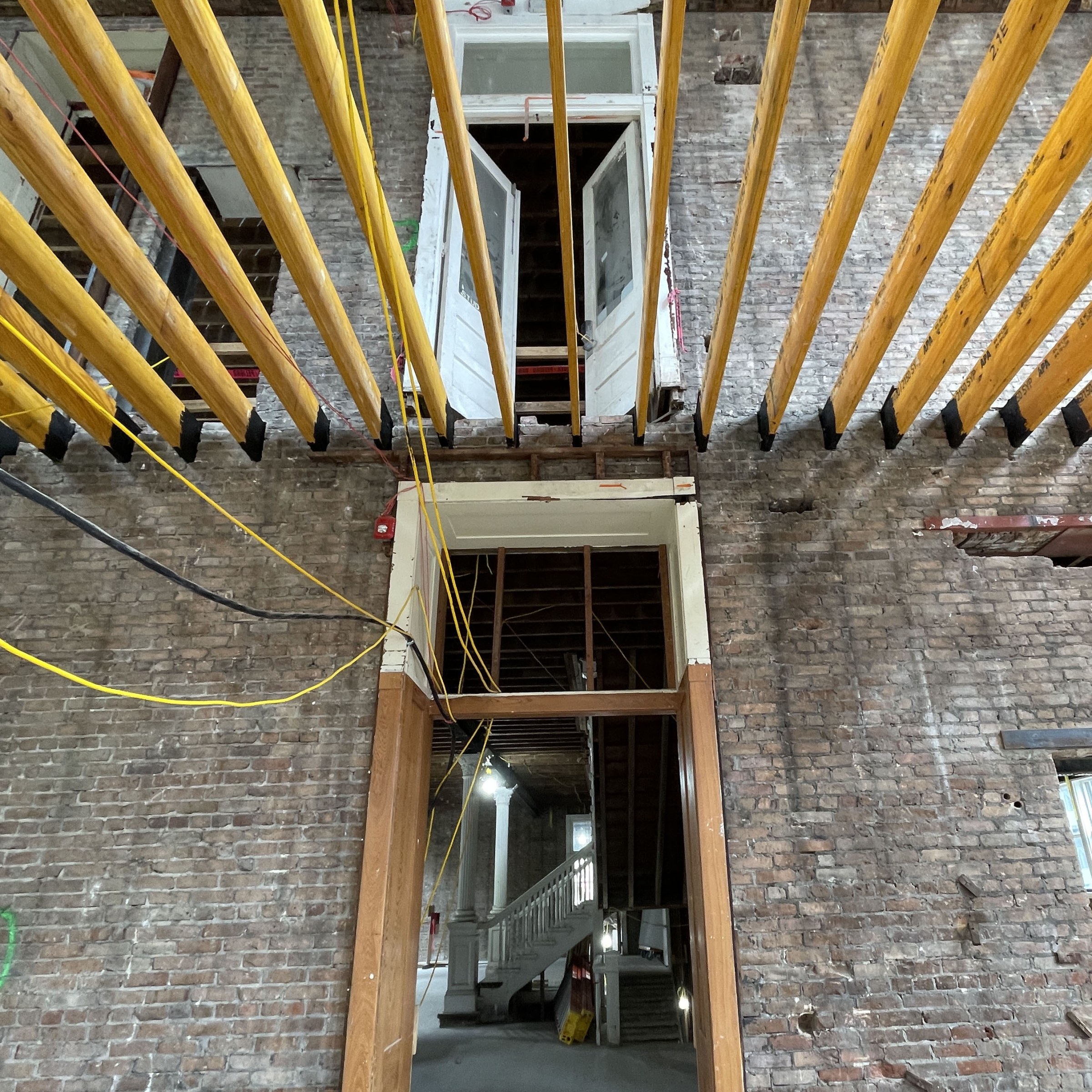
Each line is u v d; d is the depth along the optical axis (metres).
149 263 3.31
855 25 6.22
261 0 6.22
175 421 4.32
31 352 3.57
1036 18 2.34
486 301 3.42
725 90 5.95
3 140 2.54
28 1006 3.47
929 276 5.20
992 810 3.82
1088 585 4.29
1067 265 3.22
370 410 4.28
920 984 3.51
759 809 3.82
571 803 16.34
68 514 2.34
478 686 7.68
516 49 6.26
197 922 3.62
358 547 4.43
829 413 4.59
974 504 4.48
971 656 4.14
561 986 10.67
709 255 5.32
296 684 4.09
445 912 14.91
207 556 4.40
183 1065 3.39
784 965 3.54
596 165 6.88
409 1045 3.97
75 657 4.15
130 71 6.35
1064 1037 3.41
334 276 5.28
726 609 4.25
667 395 4.77
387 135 5.80
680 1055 8.16
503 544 5.08
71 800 3.85
